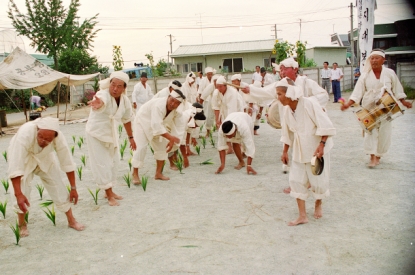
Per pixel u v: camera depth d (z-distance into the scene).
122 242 4.29
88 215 5.17
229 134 6.40
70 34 33.78
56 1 32.72
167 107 6.14
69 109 24.16
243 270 3.53
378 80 6.42
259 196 5.55
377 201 5.09
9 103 26.48
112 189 6.16
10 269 3.78
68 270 3.71
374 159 6.70
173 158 7.36
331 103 18.84
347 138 9.41
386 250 3.75
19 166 4.07
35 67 14.49
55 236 4.54
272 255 3.78
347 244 3.92
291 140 5.25
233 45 33.72
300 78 5.94
